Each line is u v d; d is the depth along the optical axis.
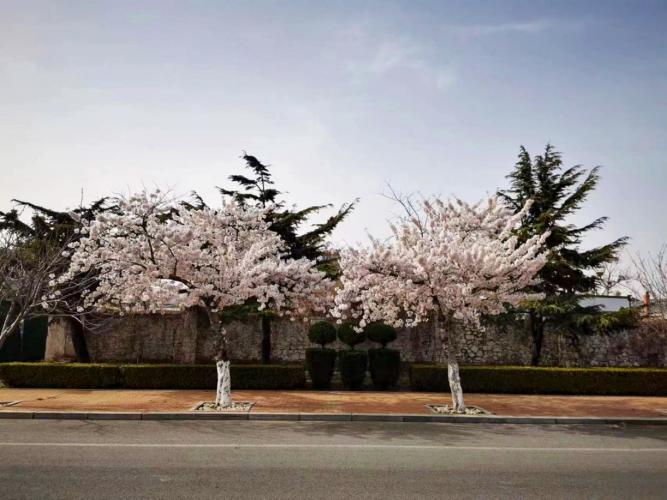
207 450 7.62
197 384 15.05
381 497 5.46
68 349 19.95
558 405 12.75
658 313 20.81
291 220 18.42
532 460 7.34
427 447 8.13
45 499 5.20
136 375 15.05
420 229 14.15
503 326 19.27
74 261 12.02
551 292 18.81
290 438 8.67
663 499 5.56
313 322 19.39
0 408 10.93
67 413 10.43
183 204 14.54
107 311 19.06
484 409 11.90
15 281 14.13
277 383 15.29
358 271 12.35
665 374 15.14
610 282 27.83
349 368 15.53
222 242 13.31
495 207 13.46
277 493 5.53
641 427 10.52
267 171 18.69
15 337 19.69
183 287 13.04
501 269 11.78
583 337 19.25
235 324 19.56
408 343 19.36
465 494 5.62
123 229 11.62
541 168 19.48
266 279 13.08
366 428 9.81
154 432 9.06
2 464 6.61
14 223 16.92
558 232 17.86
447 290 12.09
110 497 5.29
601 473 6.66
